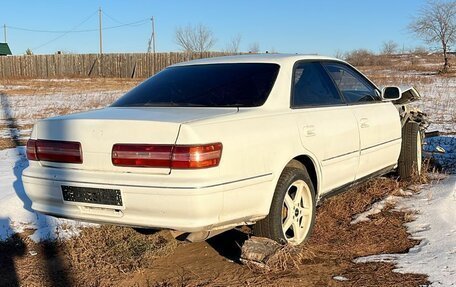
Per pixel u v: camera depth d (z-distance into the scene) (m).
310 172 4.50
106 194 3.59
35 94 26.58
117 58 45.44
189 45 53.25
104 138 3.65
